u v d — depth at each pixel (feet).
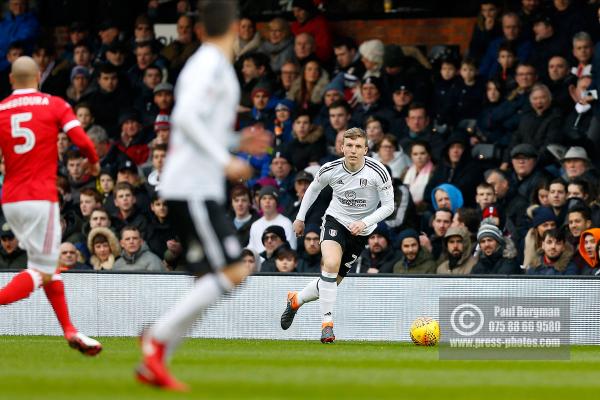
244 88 146.51
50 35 163.32
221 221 50.72
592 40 133.49
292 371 63.21
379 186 94.12
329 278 95.55
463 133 128.77
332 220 96.17
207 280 50.34
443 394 51.75
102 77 149.28
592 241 105.60
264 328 107.86
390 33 154.71
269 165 136.46
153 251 122.93
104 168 137.90
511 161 126.41
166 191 50.55
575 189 114.73
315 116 141.18
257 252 120.06
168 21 160.56
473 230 114.42
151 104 147.95
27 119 71.20
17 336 105.40
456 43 152.35
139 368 49.32
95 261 120.06
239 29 150.71
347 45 144.77
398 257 114.62
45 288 73.51
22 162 71.46
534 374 65.05
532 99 127.24
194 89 49.19
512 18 136.36
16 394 47.09
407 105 136.26
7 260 122.31
